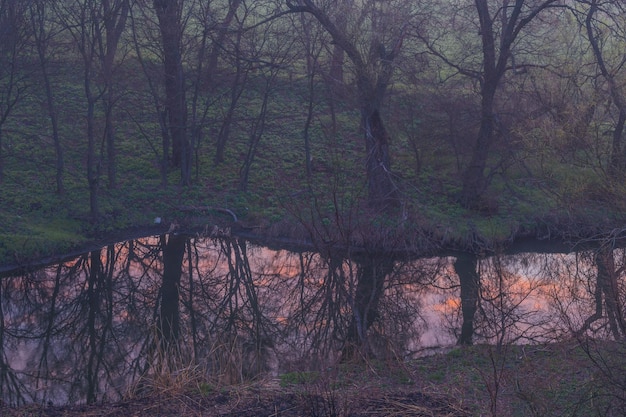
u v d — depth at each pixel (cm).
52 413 873
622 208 1553
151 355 1191
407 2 1853
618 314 854
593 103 1695
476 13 2006
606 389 831
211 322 1398
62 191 1927
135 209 1964
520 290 1484
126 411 864
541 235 1922
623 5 1812
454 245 1870
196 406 865
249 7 2188
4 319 1419
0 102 2014
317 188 2073
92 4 1895
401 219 1852
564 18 1955
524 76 2000
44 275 1633
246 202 2041
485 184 2012
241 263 1764
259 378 1021
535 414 809
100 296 1558
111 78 1845
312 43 2031
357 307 1372
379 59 1834
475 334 1247
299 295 1542
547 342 1042
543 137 1792
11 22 1734
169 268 1728
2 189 1886
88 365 1173
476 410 851
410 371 1006
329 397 856
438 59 2367
